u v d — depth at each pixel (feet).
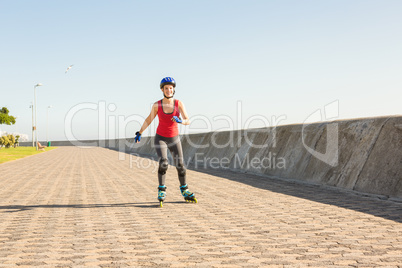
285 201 23.20
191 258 11.99
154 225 17.04
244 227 16.35
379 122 27.68
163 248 13.20
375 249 12.66
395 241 13.64
